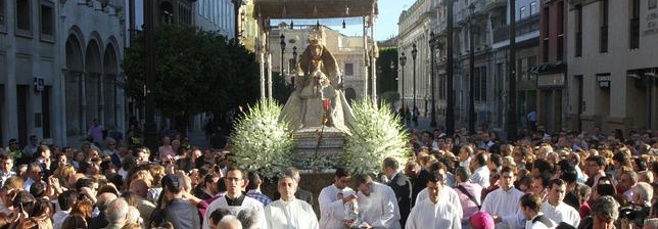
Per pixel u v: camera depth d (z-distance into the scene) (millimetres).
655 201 6875
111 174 10891
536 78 37219
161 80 26500
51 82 27812
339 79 14797
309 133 13727
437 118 76188
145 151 14047
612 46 27109
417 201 8875
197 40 27297
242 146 12961
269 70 15914
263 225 7535
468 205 9484
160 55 26609
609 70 27469
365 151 12664
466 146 13484
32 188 9281
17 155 16125
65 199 8305
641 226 7277
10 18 24094
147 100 17578
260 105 15094
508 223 8680
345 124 14398
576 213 8383
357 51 83625
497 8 46719
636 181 9508
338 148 13625
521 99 42094
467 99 58812
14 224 7203
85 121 31547
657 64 23125
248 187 9297
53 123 28000
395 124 13391
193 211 8133
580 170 11914
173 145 17078
